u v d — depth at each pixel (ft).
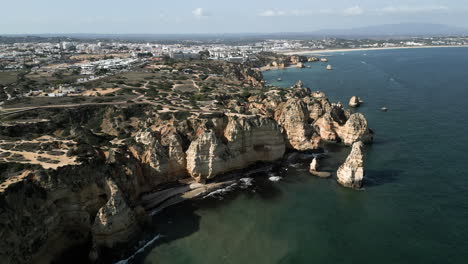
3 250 126.72
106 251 160.45
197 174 223.10
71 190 160.76
